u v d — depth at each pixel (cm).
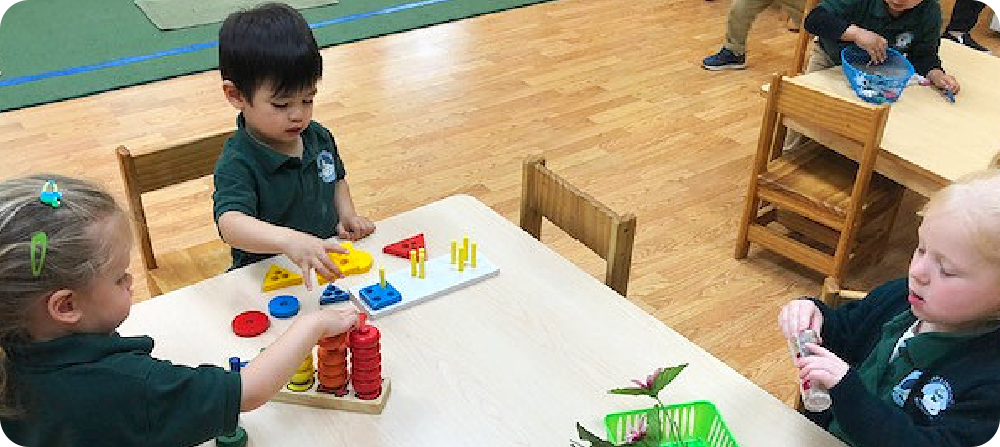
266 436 104
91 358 87
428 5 454
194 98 346
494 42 413
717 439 106
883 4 245
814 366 104
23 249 79
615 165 310
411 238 144
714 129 338
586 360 117
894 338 116
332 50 393
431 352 118
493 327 123
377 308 124
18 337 84
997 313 96
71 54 379
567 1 473
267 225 133
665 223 277
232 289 131
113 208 88
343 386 110
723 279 251
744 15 379
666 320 232
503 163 308
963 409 99
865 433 99
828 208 233
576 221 153
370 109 342
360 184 290
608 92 366
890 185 247
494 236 147
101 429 88
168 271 187
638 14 459
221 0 452
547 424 106
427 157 309
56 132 315
